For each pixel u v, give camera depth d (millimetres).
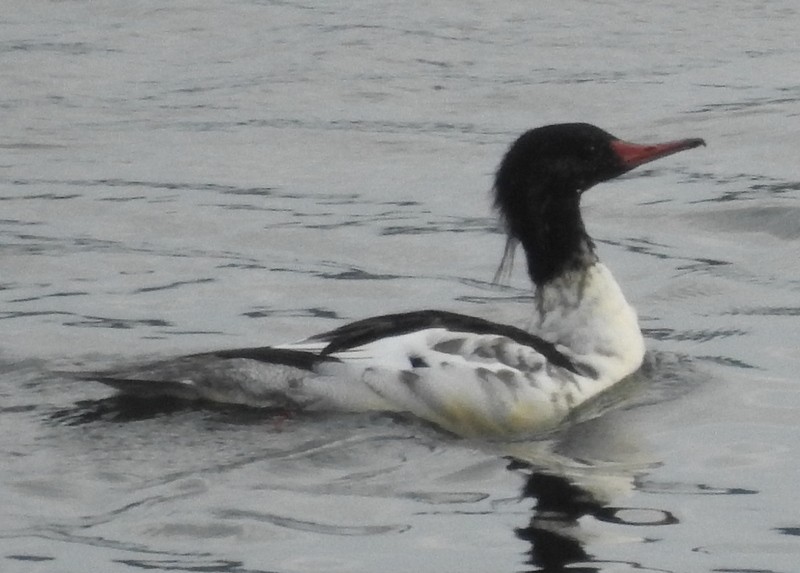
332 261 17844
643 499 11398
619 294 13703
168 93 25203
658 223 19203
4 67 26438
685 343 14938
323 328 15648
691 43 27359
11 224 19062
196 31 28688
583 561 10469
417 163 21703
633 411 13023
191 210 19578
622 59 26531
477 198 20062
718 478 11781
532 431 12617
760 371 14078
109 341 15055
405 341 12680
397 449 12078
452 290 16875
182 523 10906
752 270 17328
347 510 11133
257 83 25625
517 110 24156
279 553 10547
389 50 27219
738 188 20250
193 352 14812
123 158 21906
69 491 11328
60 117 23984
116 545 10633
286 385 12531
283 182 20891
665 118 23531
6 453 11891
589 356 13336
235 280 17078
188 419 12438
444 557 10484
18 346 14844
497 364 12609
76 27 28844
